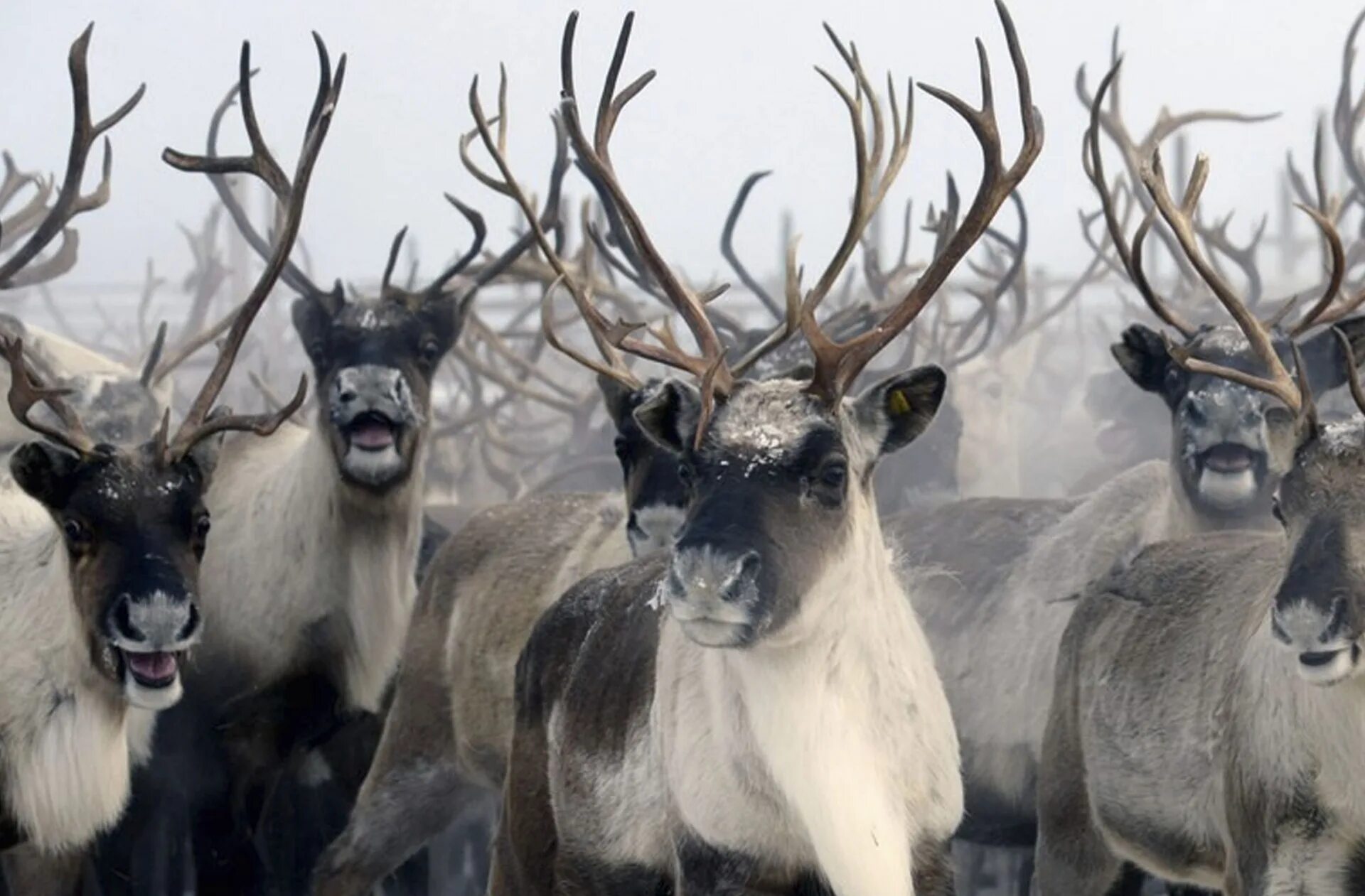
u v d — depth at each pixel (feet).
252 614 70.90
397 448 71.15
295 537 71.00
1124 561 55.36
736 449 41.65
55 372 95.20
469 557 67.62
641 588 49.49
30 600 57.36
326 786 75.10
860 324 94.94
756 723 42.65
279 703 71.15
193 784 70.28
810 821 42.42
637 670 47.01
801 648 42.19
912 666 44.14
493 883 53.47
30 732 57.00
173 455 55.77
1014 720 63.26
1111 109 99.50
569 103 47.03
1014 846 64.49
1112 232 56.29
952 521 68.39
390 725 68.49
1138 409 121.49
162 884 79.30
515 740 52.31
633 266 85.76
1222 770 48.01
